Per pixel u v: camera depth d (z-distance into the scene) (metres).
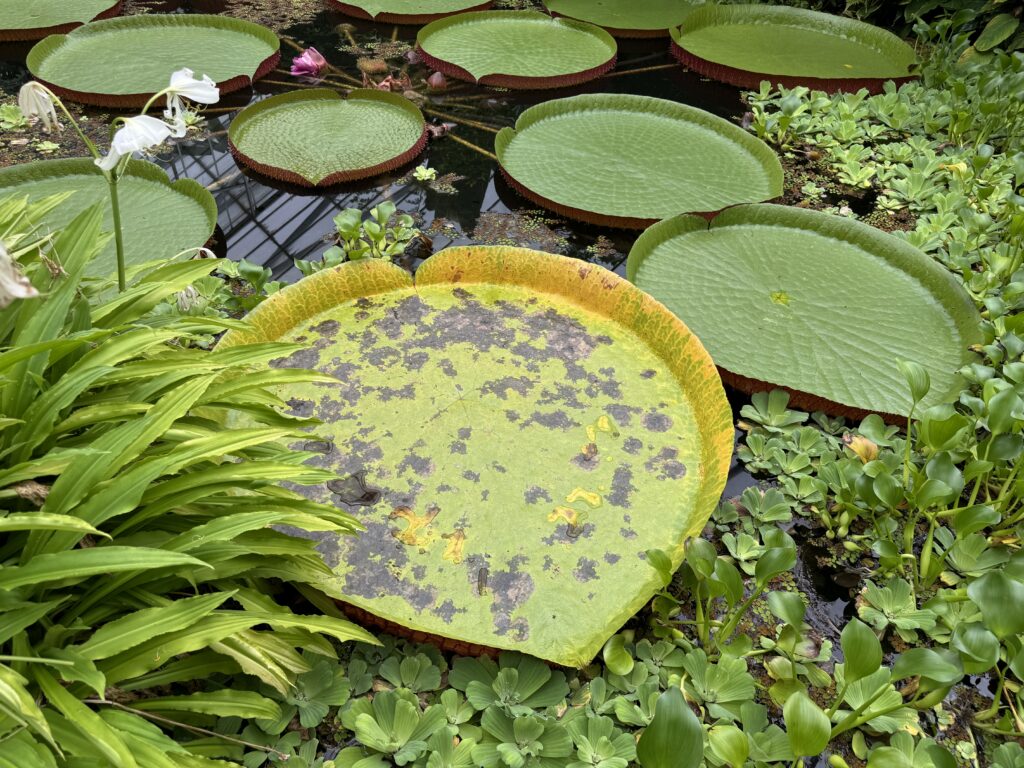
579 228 3.47
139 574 1.48
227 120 4.27
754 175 3.76
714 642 1.84
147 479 1.43
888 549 1.96
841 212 3.64
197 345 2.54
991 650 1.52
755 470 2.37
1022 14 4.68
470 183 3.79
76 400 1.69
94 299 2.55
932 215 3.45
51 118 1.62
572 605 1.79
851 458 2.28
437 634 1.71
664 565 1.73
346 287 2.63
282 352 1.88
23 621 1.26
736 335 2.70
